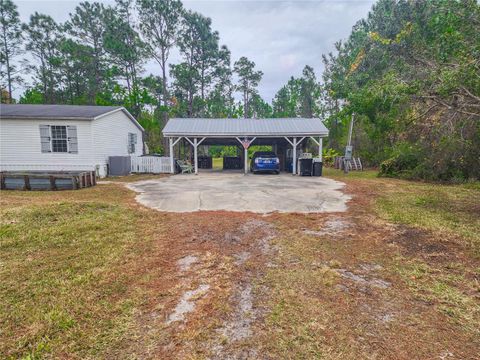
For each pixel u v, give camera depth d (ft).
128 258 12.48
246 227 16.99
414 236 15.11
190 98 103.65
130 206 22.75
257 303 8.94
